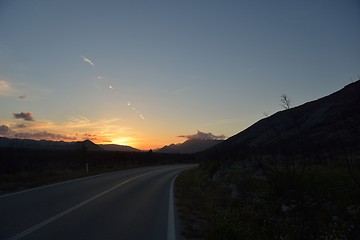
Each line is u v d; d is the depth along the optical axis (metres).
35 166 28.72
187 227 9.45
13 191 15.72
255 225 9.12
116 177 27.41
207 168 30.16
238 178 17.55
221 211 11.45
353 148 16.72
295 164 16.98
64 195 14.86
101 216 10.34
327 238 7.02
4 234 7.64
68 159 38.09
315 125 21.05
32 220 9.27
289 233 7.81
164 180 26.38
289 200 10.47
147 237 8.12
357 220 7.50
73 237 7.62
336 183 10.84
